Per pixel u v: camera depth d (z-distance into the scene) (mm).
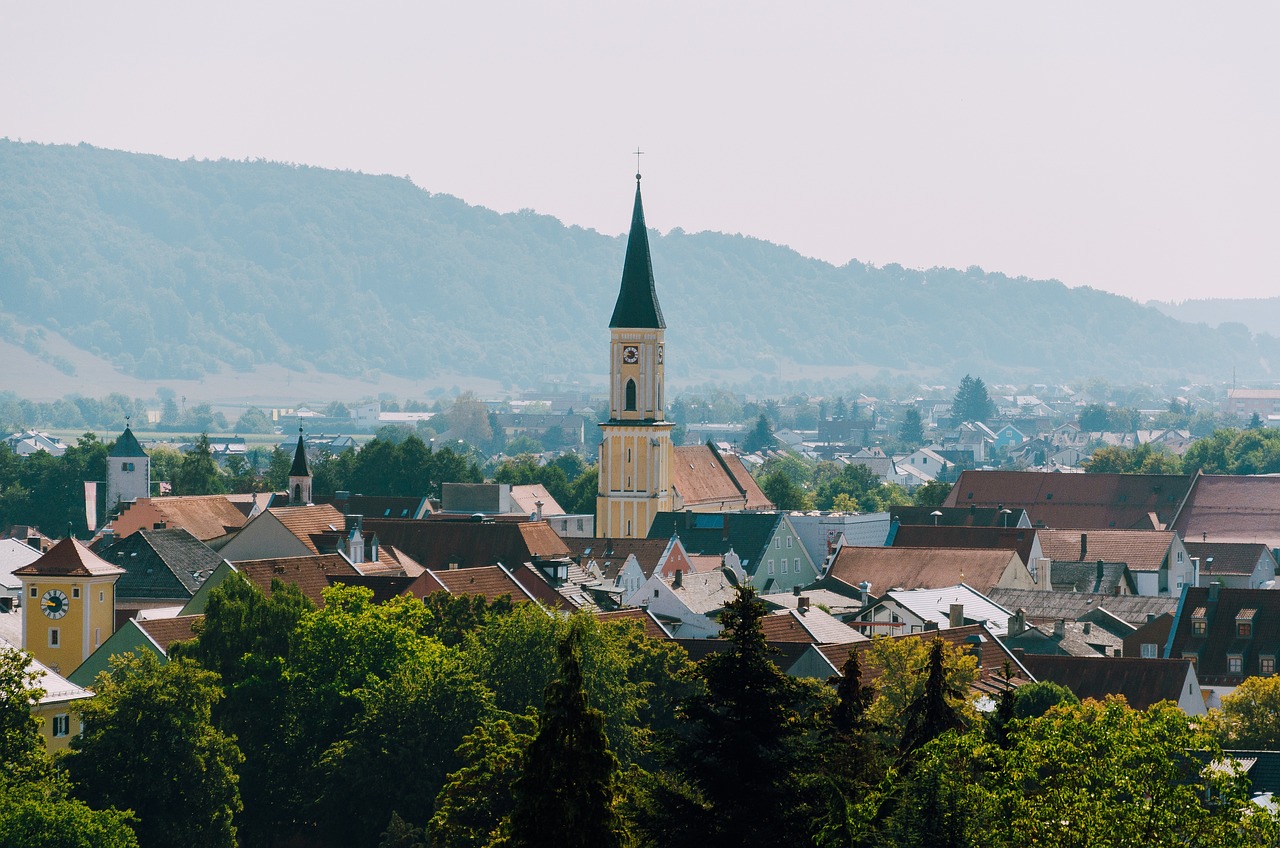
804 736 185875
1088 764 174250
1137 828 166000
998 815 169750
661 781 173500
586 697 139875
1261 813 171750
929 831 170250
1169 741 178875
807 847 169750
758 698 174625
